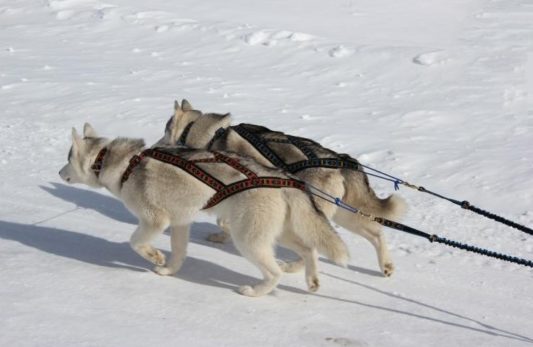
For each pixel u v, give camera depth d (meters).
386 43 15.20
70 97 11.05
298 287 5.08
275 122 10.11
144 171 4.91
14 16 17.59
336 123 10.25
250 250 4.67
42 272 4.65
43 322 3.84
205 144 5.96
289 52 14.36
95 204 6.94
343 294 5.01
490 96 11.70
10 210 6.35
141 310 4.23
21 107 10.45
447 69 13.20
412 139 9.61
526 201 7.45
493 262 5.97
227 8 18.72
